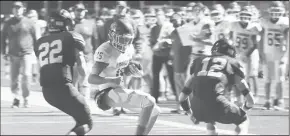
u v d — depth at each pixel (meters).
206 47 28.17
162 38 31.48
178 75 29.28
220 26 29.78
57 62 17.41
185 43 29.06
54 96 17.41
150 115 17.25
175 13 30.94
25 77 30.19
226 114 17.75
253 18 30.42
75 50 17.53
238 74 18.09
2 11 87.94
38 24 31.67
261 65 33.16
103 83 17.66
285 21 30.05
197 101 18.20
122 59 17.75
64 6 87.94
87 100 18.19
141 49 30.08
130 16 32.41
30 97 35.19
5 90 39.28
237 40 29.86
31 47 29.84
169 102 34.03
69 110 17.44
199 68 18.41
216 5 30.50
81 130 17.30
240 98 22.89
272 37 30.28
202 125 25.41
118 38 17.52
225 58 18.33
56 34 17.73
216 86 17.94
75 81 28.19
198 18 28.67
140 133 17.23
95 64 17.59
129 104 17.45
